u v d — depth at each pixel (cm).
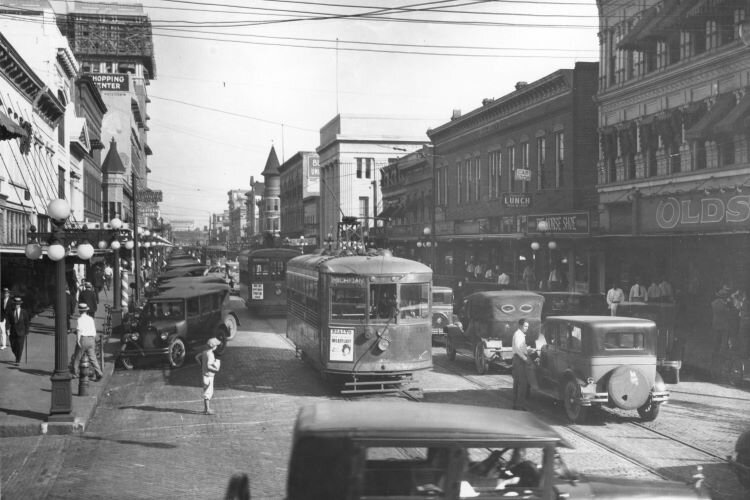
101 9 10975
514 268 4288
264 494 1053
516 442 653
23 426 1444
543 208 4141
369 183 9244
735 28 2661
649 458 1188
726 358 1875
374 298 1797
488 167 4878
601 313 2978
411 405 741
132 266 6156
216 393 1877
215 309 2491
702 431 1371
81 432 1464
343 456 636
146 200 9094
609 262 3534
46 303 3522
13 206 3023
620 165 3500
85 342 1952
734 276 2641
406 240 5672
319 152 10394
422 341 1817
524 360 1616
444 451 646
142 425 1529
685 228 2944
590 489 696
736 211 2627
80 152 4988
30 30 3916
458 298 3472
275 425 1516
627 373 1400
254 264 3912
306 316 2080
